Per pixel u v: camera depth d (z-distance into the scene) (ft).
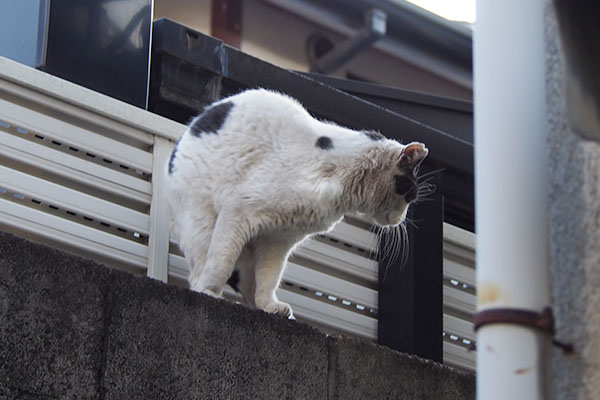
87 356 13.28
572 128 7.44
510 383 7.74
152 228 19.31
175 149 19.40
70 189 18.58
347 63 47.60
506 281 7.94
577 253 7.82
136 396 13.52
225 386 14.37
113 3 21.88
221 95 22.84
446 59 48.96
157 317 14.03
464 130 28.73
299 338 15.42
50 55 20.79
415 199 19.97
